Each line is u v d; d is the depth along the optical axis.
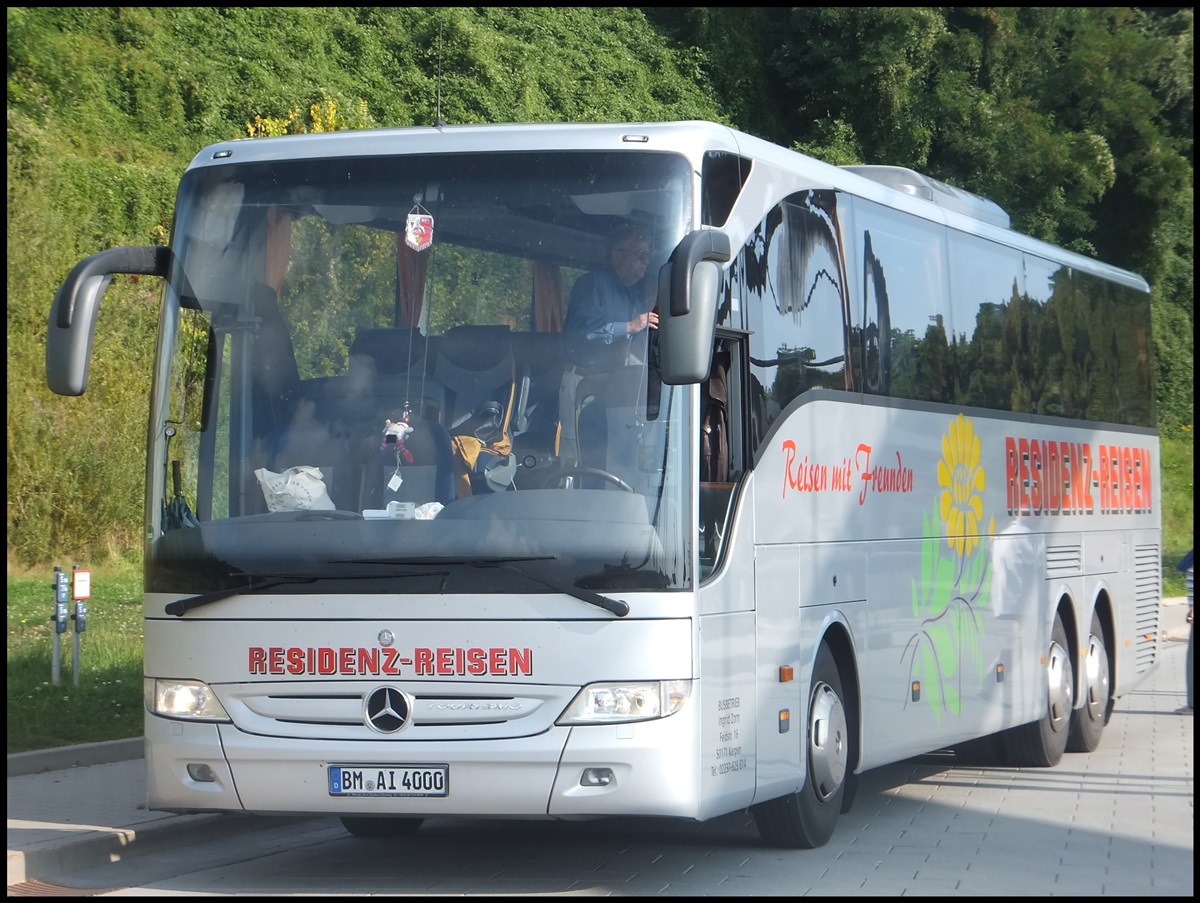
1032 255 16.59
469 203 9.62
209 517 9.41
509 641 8.88
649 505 9.02
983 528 14.55
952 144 56.62
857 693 11.73
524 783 8.85
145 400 30.22
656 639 8.88
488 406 9.27
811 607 10.95
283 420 9.48
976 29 60.59
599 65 51.66
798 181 11.38
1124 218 61.62
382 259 9.61
